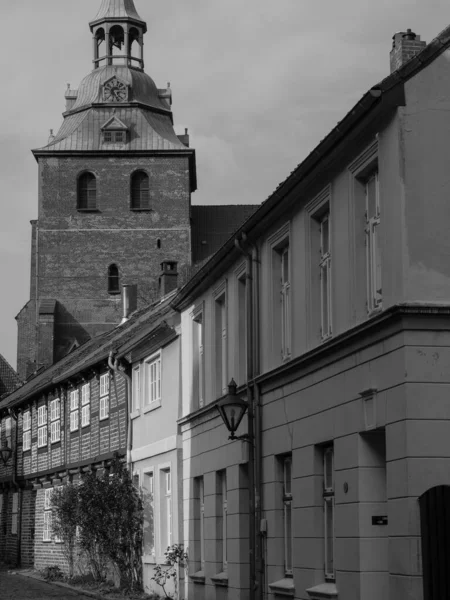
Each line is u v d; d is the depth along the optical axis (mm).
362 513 18188
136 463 36625
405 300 16734
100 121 95188
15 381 82438
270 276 24000
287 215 22656
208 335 29453
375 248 18438
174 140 95438
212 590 28141
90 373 42438
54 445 47656
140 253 92750
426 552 16109
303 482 21156
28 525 51656
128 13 101438
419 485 16328
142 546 35000
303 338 21500
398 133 17031
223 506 28109
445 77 17219
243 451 25469
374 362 17781
